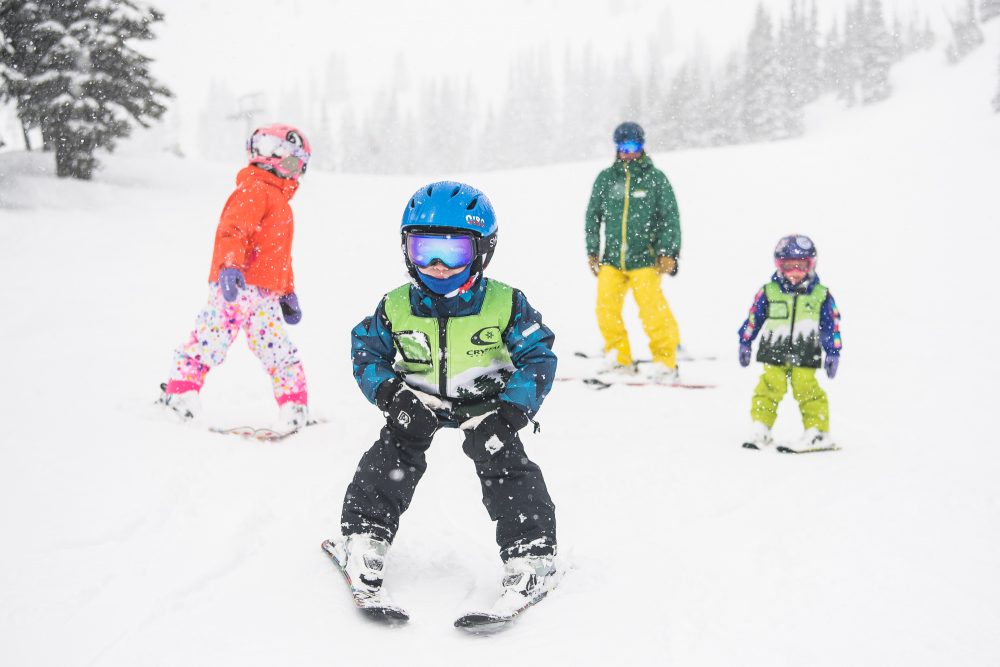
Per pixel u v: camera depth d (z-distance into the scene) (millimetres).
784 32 78125
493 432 2723
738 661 2377
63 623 2502
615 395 6641
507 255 14359
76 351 6734
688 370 7871
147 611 2605
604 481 4246
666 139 68312
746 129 64812
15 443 4113
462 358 2887
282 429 4875
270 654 2375
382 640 2500
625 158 7254
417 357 2916
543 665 2357
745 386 7156
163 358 6711
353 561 2781
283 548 3184
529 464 2963
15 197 13906
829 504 3844
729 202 17734
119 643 2404
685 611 2713
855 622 2615
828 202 17031
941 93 67375
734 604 2762
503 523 2896
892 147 21422
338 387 6316
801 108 69062
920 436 5504
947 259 12984
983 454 4949
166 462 3994
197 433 4570
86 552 3016
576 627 2604
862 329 9789
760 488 4133
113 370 6137
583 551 3305
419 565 3113
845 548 3260
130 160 20344
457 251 2699
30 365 6113
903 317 10336
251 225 4707
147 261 11250
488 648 2463
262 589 2811
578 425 5605
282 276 4926
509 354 2949
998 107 38344
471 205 2736
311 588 2832
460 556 3219
